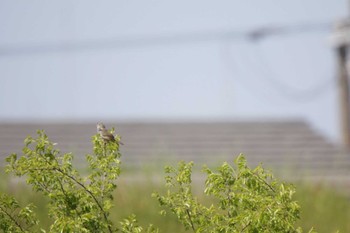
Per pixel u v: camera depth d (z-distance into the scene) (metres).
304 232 32.03
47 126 51.88
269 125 55.47
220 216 19.30
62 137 51.06
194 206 19.61
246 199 19.14
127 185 34.97
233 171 19.50
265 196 19.31
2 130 50.84
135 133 53.06
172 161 40.28
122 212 31.11
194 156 50.94
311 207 34.75
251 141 53.44
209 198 32.56
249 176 19.30
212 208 19.53
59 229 18.80
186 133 53.59
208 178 19.52
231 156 52.06
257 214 18.83
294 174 41.00
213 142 52.97
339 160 51.78
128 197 32.88
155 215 30.50
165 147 51.75
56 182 19.39
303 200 34.94
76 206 19.52
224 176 19.50
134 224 19.70
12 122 52.06
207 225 19.52
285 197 19.03
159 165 38.50
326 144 53.84
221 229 19.19
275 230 18.92
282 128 55.62
